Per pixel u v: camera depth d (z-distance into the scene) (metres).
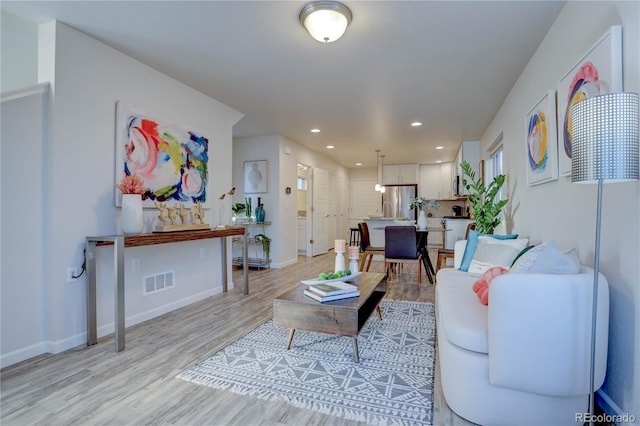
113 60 2.78
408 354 2.34
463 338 1.62
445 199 8.72
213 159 3.98
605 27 1.71
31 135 2.33
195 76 3.33
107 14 2.29
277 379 1.99
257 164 6.03
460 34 2.54
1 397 1.80
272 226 5.95
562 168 2.19
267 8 2.21
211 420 1.60
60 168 2.42
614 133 1.23
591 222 1.85
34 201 2.35
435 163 9.17
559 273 1.51
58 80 2.40
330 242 8.52
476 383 1.57
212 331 2.81
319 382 1.96
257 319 3.12
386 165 9.56
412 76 3.33
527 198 3.09
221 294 4.04
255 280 4.86
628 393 1.50
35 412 1.67
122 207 2.64
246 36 2.58
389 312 3.29
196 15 2.30
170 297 3.39
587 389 1.42
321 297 2.22
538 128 2.66
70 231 2.48
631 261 1.48
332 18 2.19
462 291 2.25
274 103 4.14
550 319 1.41
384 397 1.81
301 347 2.47
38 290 2.37
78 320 2.52
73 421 1.59
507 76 3.34
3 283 2.20
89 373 2.07
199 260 3.81
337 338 2.64
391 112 4.52
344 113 4.56
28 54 2.80
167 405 1.73
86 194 2.58
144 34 2.55
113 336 2.69
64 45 2.43
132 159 2.92
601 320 1.43
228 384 1.94
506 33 2.53
